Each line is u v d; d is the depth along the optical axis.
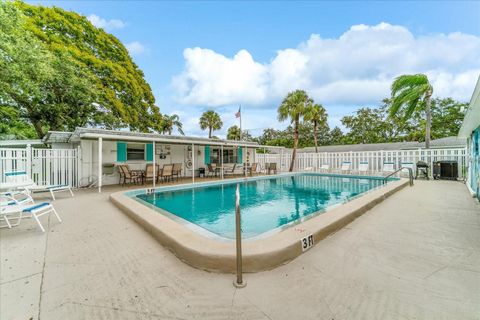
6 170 8.13
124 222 4.45
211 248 2.58
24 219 4.68
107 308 1.84
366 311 1.77
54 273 2.42
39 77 10.31
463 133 7.95
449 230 3.70
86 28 15.96
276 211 6.59
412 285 2.12
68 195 7.82
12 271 2.46
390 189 7.03
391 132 30.88
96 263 2.65
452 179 10.88
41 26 13.38
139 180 12.14
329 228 3.50
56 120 14.00
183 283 2.21
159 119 23.27
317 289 2.07
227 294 2.01
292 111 17.77
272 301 1.90
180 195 8.92
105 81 15.92
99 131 9.19
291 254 2.67
